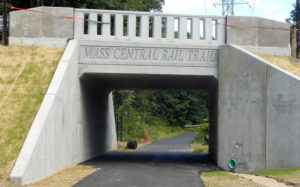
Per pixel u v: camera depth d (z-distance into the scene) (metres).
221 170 15.18
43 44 17.39
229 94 15.86
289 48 17.84
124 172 13.55
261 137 15.14
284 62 17.20
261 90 15.23
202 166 16.23
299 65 17.38
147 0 46.31
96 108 21.25
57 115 13.42
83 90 17.58
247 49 17.48
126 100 40.09
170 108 66.19
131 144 29.55
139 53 16.53
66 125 14.60
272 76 15.09
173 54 16.58
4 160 11.12
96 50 16.56
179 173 13.61
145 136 41.69
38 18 17.48
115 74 16.92
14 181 10.20
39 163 11.48
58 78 14.16
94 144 20.64
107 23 17.25
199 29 17.27
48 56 16.50
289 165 14.63
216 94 17.50
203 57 16.59
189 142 41.72
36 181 11.16
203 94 73.31
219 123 15.95
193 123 68.56
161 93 65.38
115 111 39.12
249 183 11.16
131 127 44.84
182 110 67.06
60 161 13.72
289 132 14.69
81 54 16.59
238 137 15.51
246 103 15.47
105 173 13.16
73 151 15.66
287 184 11.09
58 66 14.83
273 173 13.70
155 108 61.12
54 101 13.12
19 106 13.39
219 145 15.83
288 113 14.76
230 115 15.74
